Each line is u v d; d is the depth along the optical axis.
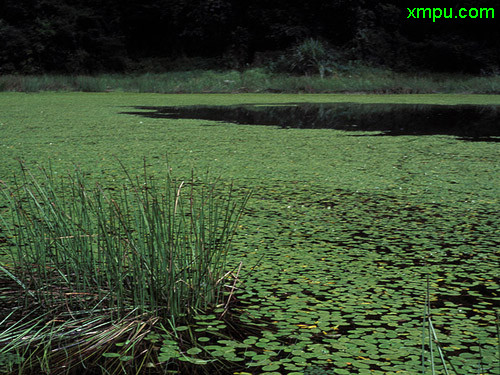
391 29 23.83
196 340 2.16
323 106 14.18
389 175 5.39
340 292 2.63
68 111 11.88
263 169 5.63
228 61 23.25
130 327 2.25
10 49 23.81
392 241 3.42
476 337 2.15
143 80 20.78
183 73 22.66
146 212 2.70
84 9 25.09
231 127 9.20
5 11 24.78
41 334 2.22
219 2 23.72
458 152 6.74
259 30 23.62
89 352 2.08
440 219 3.92
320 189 4.82
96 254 2.99
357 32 22.97
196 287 2.49
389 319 2.33
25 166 5.65
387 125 9.83
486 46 22.62
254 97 17.08
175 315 2.36
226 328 2.26
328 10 23.44
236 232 3.56
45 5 24.78
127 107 13.29
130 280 2.61
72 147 6.91
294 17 23.47
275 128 9.14
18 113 11.22
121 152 6.57
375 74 21.41
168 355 2.04
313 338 2.16
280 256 3.13
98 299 2.52
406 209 4.19
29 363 2.00
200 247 2.57
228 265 2.97
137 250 2.59
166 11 24.52
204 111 12.55
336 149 6.92
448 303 2.50
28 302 2.52
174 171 5.48
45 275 2.55
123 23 25.11
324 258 3.11
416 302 2.51
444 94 18.69
